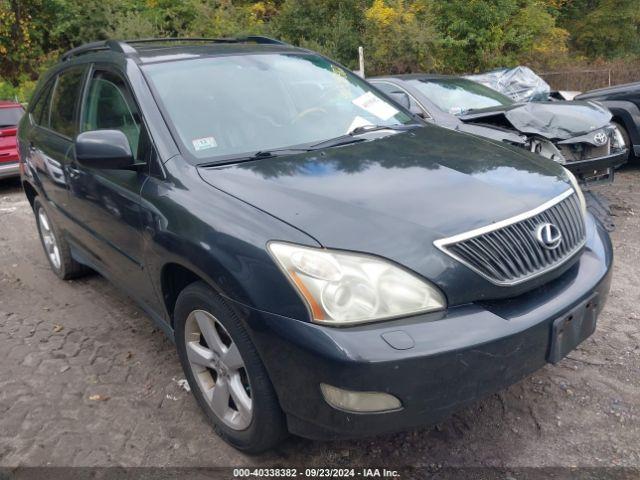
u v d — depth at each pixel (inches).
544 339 94.4
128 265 133.3
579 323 100.7
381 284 86.7
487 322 88.7
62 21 783.7
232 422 107.9
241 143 124.0
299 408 90.9
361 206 96.1
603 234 119.4
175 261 107.3
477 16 713.0
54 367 143.1
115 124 136.6
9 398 131.1
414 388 84.4
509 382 92.5
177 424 119.4
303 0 719.7
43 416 124.1
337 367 83.4
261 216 96.7
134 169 121.6
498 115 249.1
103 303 178.7
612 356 135.3
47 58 793.6
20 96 715.4
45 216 198.1
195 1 746.2
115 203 129.3
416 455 107.7
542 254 98.8
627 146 301.7
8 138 356.5
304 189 102.1
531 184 108.7
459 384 86.8
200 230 101.3
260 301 90.4
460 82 291.0
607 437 109.6
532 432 112.0
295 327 87.0
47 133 178.1
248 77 139.6
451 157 118.1
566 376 128.3
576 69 707.4
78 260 177.8
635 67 687.1
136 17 724.7
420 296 87.7
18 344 155.6
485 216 95.7
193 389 117.7
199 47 148.9
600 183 243.9
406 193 100.4
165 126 121.5
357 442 111.5
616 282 175.5
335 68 158.2
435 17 698.8
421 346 83.9
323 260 87.4
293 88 142.3
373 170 110.1
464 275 90.0
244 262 93.0
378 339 83.8
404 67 681.6
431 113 258.2
